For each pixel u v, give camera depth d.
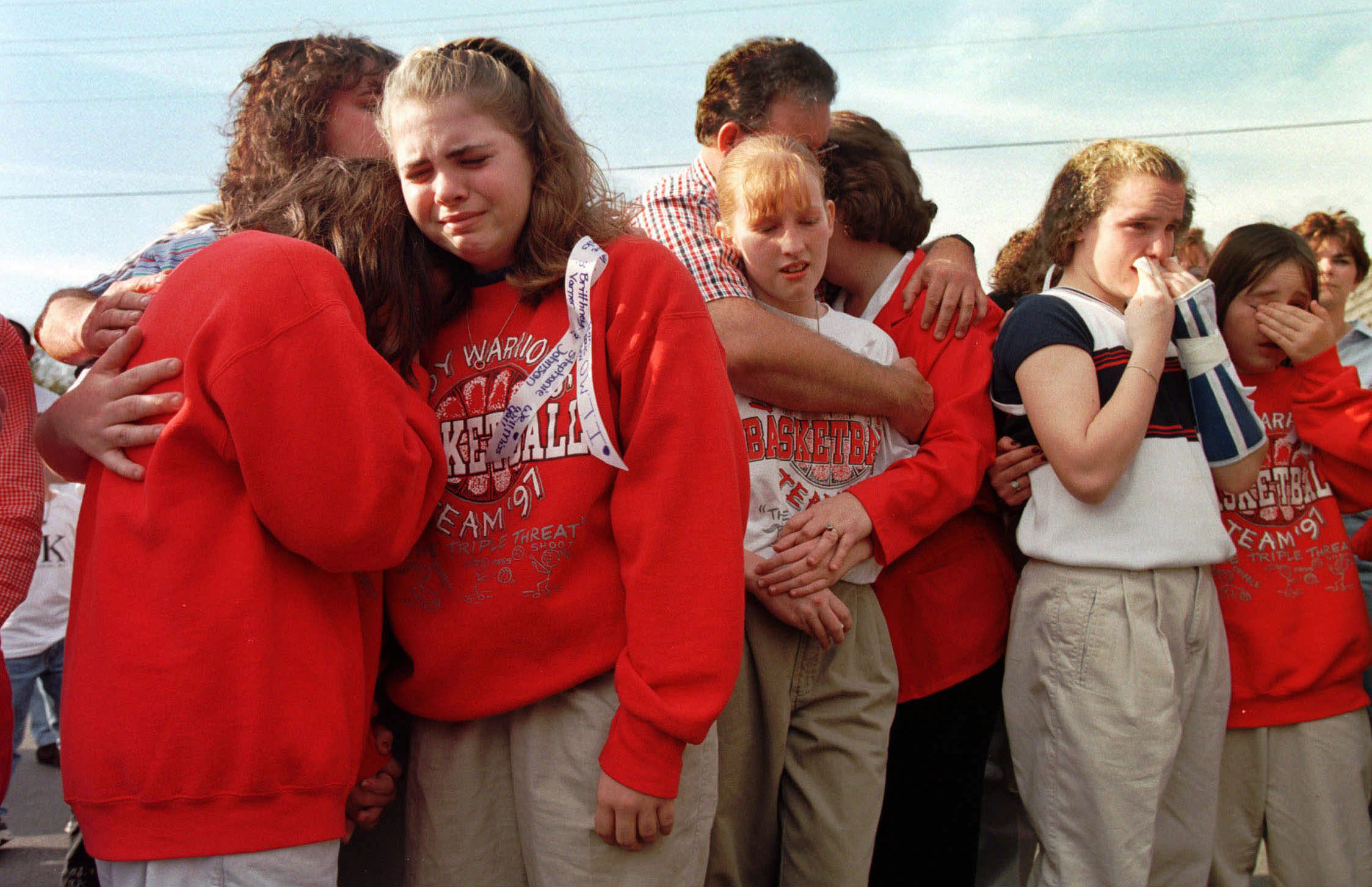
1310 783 2.03
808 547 1.79
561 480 1.39
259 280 1.24
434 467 1.37
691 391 1.39
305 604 1.27
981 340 2.10
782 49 2.14
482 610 1.40
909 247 2.29
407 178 1.39
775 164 1.85
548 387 1.41
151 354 1.31
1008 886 2.31
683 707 1.30
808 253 1.88
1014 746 1.93
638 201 1.90
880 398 1.90
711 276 1.93
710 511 1.36
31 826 3.59
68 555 3.67
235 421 1.19
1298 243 2.14
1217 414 1.92
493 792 1.49
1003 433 2.08
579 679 1.40
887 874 2.05
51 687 3.75
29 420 1.56
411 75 1.38
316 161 1.58
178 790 1.17
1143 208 1.90
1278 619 2.04
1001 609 2.07
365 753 1.58
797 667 1.84
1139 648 1.78
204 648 1.19
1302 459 2.12
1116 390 1.83
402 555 1.32
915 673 2.03
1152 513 1.83
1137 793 1.74
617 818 1.33
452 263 1.54
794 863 1.84
